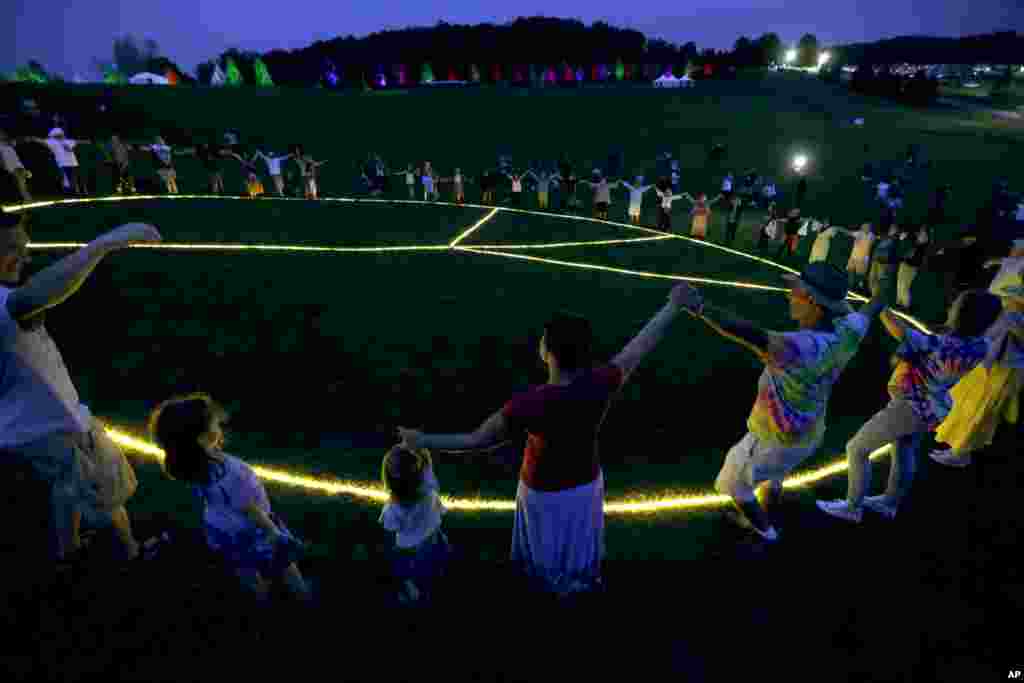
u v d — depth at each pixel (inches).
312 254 482.9
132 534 160.9
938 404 154.4
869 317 139.4
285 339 309.3
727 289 493.7
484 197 896.9
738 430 252.2
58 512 127.9
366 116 1504.7
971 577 157.6
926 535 173.5
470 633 135.7
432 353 306.5
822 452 228.7
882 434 163.3
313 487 191.6
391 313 354.9
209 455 114.3
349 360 292.2
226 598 141.2
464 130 1461.6
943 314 470.3
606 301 414.0
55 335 291.6
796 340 127.7
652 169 1222.9
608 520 178.9
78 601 138.0
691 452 230.8
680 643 135.6
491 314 366.3
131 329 305.6
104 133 1095.0
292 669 125.3
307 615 138.3
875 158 1279.5
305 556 157.5
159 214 590.9
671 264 573.9
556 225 731.4
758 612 144.9
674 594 149.3
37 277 102.7
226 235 527.2
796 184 1115.9
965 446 203.6
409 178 890.7
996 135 1545.3
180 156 1016.9
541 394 105.8
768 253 682.2
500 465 212.1
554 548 120.7
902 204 915.4
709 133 1499.8
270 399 252.8
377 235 587.8
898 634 139.4
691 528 175.8
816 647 135.7
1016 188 1067.9
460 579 151.9
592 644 134.3
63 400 119.6
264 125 1332.4
